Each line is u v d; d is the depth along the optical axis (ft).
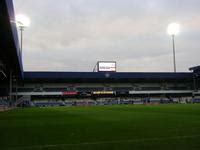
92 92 240.73
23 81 234.79
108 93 242.58
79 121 49.60
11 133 32.42
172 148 20.20
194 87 251.60
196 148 20.04
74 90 242.58
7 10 62.08
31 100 231.91
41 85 240.94
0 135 30.55
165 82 263.08
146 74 241.35
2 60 137.49
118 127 36.47
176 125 37.09
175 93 255.09
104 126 38.55
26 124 45.14
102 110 99.96
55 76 224.94
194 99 230.07
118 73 237.04
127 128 34.68
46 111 101.86
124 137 26.45
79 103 218.38
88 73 231.91
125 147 21.07
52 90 239.30
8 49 110.01
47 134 30.60
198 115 60.39
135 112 79.15
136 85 257.96
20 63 148.97
